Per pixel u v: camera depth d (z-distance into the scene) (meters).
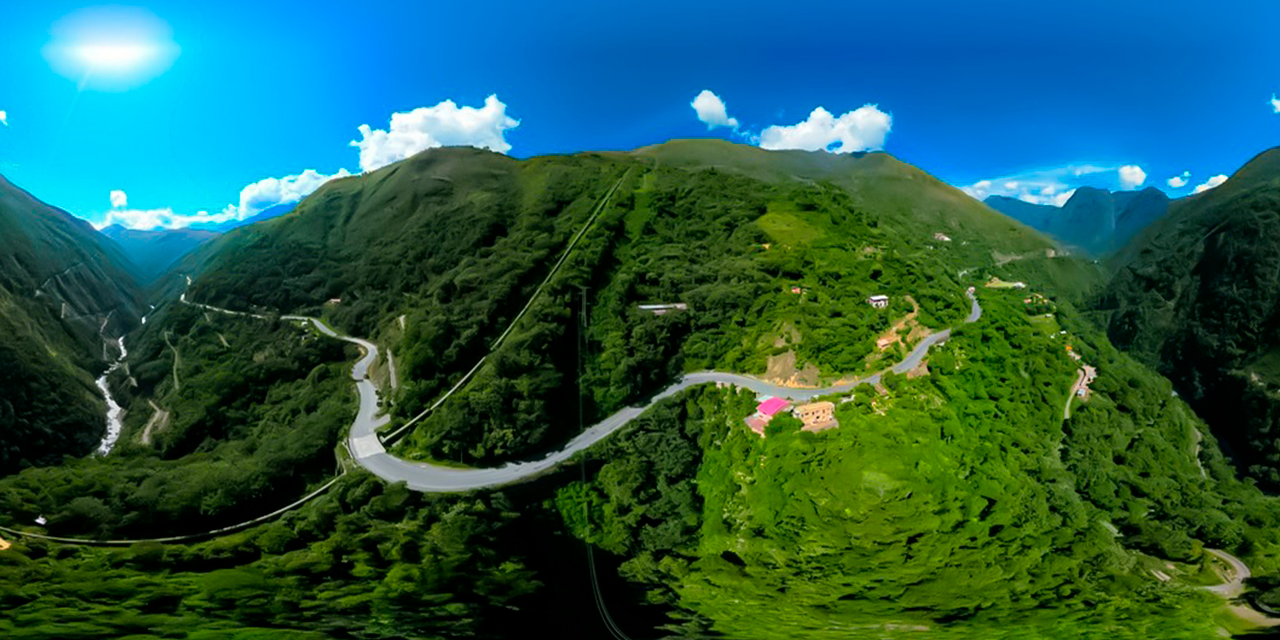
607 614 75.06
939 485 78.81
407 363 100.25
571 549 83.12
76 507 76.50
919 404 89.81
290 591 69.19
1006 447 88.31
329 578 71.94
